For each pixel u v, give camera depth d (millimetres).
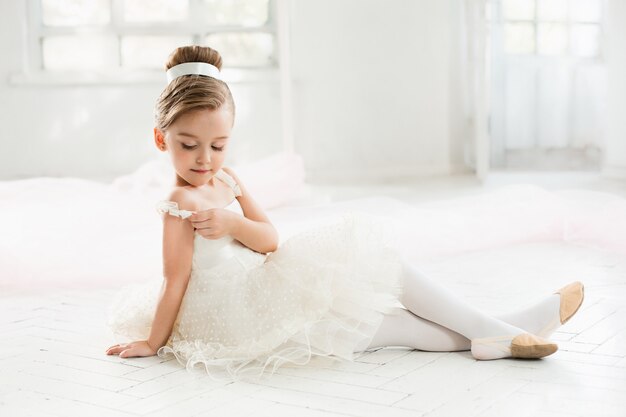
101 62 6992
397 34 7336
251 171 4730
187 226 1905
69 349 2107
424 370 1808
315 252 1874
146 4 7047
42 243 3123
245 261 1939
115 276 3033
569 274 2969
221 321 1887
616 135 6500
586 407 1534
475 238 3561
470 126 7656
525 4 7734
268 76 7059
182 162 1842
